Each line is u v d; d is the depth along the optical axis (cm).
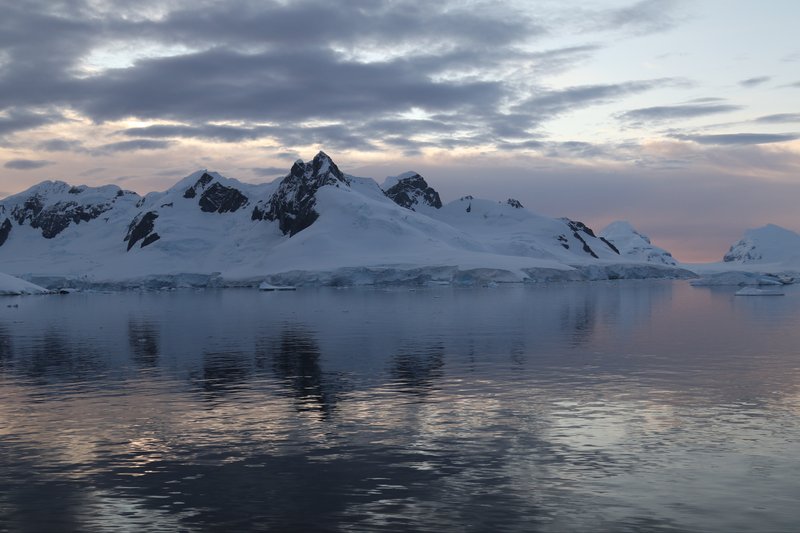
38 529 1744
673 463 2189
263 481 2064
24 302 14125
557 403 3048
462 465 2189
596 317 8119
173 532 1716
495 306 10494
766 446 2364
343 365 4222
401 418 2800
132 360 4581
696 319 7756
